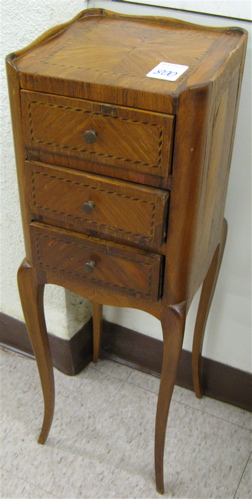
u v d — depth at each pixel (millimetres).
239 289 1233
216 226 997
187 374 1406
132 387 1411
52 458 1212
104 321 1471
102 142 774
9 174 1212
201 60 812
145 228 812
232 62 804
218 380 1371
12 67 782
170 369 955
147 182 783
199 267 932
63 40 906
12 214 1276
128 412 1335
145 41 901
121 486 1155
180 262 832
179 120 708
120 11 1063
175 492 1144
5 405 1340
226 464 1207
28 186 879
